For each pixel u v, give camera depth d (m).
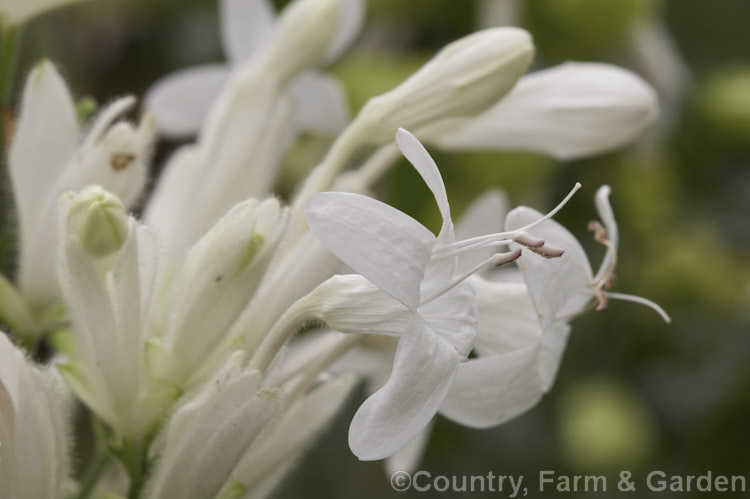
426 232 0.27
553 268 0.29
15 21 0.33
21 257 0.32
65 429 0.30
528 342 0.30
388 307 0.28
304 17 0.33
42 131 0.31
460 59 0.31
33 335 0.32
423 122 0.32
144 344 0.30
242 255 0.29
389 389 0.26
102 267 0.29
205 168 0.33
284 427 0.30
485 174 0.42
